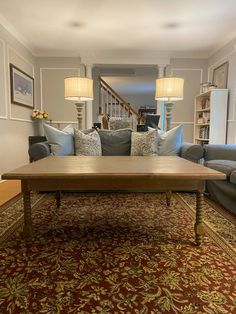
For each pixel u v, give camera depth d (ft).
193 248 5.23
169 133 10.05
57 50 17.25
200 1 10.58
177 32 13.99
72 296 3.74
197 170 5.19
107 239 5.68
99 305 3.56
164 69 18.26
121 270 4.44
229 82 14.97
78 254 5.00
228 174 7.32
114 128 12.85
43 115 16.25
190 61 18.25
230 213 7.36
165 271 4.40
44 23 12.81
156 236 5.82
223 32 13.96
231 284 4.02
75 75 17.94
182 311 3.43
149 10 11.41
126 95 36.29
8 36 13.07
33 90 17.08
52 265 4.59
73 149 9.97
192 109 18.57
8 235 5.81
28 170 5.16
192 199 8.83
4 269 4.45
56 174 4.81
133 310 3.46
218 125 15.10
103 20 12.48
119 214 7.29
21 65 14.98
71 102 18.06
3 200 8.66
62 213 7.34
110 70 23.11
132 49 17.08
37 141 14.01
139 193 9.55
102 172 4.93
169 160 6.83
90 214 7.28
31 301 3.63
